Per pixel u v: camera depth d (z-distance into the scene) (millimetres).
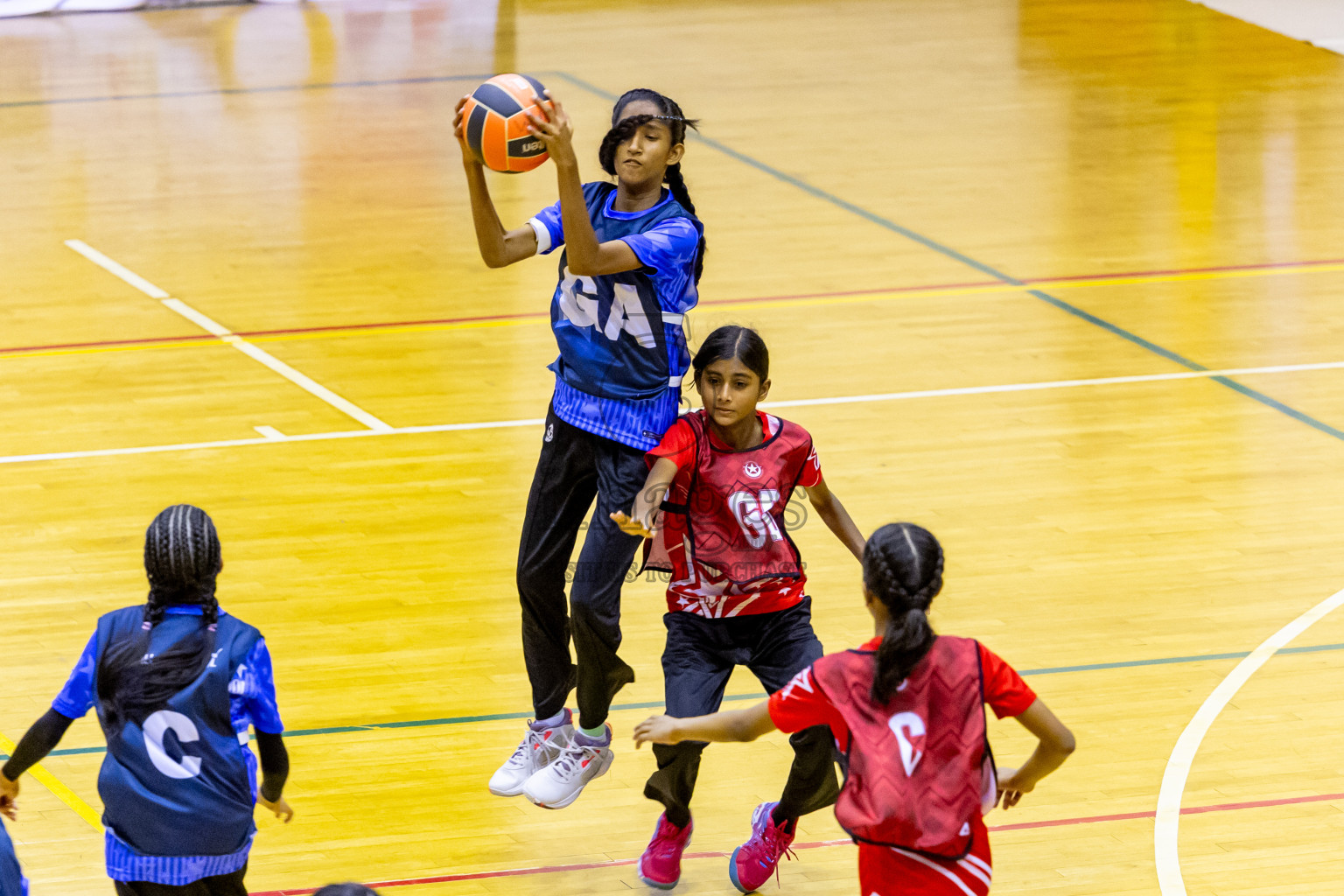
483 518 18812
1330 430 21250
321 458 20406
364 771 13773
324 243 29328
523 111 11312
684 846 12188
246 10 49250
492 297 26781
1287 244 29172
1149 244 29250
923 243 29453
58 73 41812
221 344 24438
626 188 11961
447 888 12188
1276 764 13766
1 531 18266
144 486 19531
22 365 23422
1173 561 17625
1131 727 14344
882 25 48125
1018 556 17734
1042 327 25234
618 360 11984
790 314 25797
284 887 12141
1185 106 38844
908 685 9102
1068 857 12500
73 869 12305
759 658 11750
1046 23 48125
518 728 14500
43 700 14750
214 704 9555
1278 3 49188
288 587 17031
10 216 30453
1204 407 22047
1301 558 17688
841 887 12344
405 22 48125
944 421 21594
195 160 34469
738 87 41250
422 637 16062
